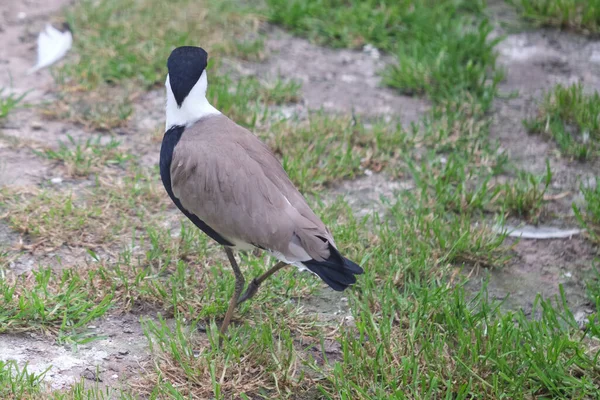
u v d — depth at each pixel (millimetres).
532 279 9500
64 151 10953
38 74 12867
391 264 9344
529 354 7832
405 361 7723
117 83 12766
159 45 13484
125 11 14359
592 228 10188
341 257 7402
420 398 7430
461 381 7695
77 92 12445
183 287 8867
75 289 8672
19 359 7758
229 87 12703
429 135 11797
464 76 12961
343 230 9711
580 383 7574
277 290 8977
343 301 8992
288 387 7695
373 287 9008
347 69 13641
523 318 8516
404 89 13125
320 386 7559
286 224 7535
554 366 7777
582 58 14086
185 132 8180
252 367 7895
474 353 7820
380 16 14469
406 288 9000
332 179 10977
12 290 8336
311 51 14070
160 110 12281
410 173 11234
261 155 8055
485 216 10484
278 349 8000
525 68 13742
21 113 11938
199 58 8211
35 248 9359
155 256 9297
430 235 9844
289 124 11961
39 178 10586
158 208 10250
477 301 9023
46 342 8055
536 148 11844
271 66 13547
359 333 8484
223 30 14180
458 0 15070
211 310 8516
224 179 7777
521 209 10508
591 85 13312
